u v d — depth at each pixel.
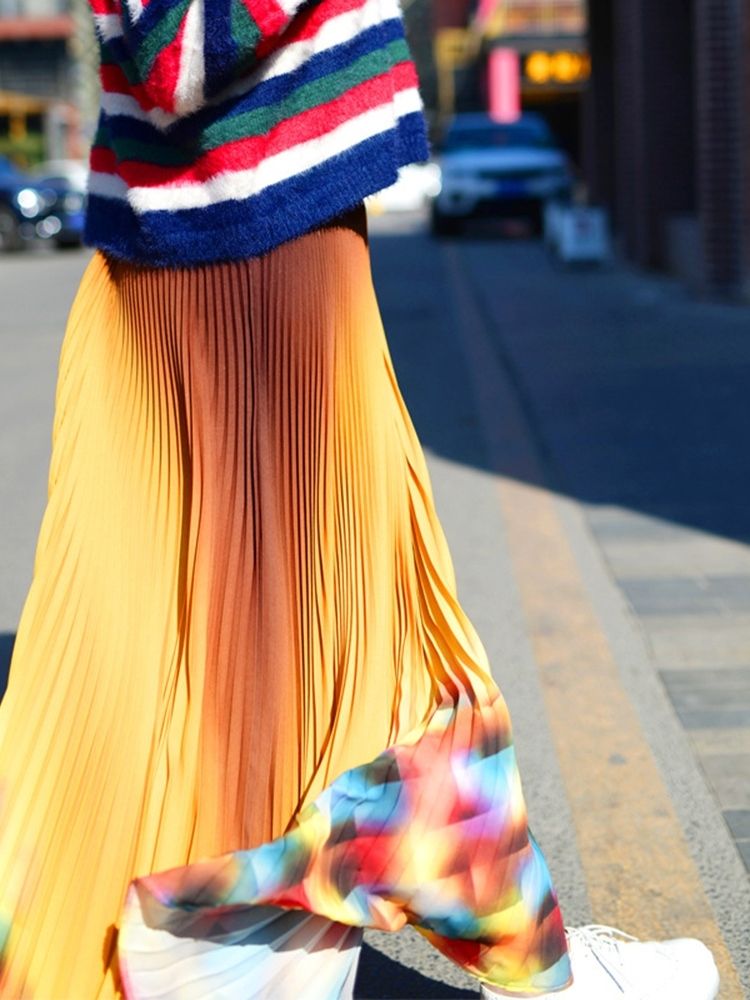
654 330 14.15
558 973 2.46
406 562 2.43
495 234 29.56
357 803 2.26
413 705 2.39
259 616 2.46
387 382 2.47
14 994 2.43
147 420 2.55
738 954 3.28
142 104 2.39
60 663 2.54
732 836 3.89
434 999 3.07
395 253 25.11
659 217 20.20
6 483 8.33
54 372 12.41
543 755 4.45
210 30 2.22
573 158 52.34
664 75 20.08
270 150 2.36
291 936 2.31
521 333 14.34
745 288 15.91
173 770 2.45
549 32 49.22
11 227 28.47
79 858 2.48
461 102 57.28
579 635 5.57
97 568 2.56
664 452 8.81
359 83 2.34
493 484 8.16
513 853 2.33
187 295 2.48
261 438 2.47
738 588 6.09
